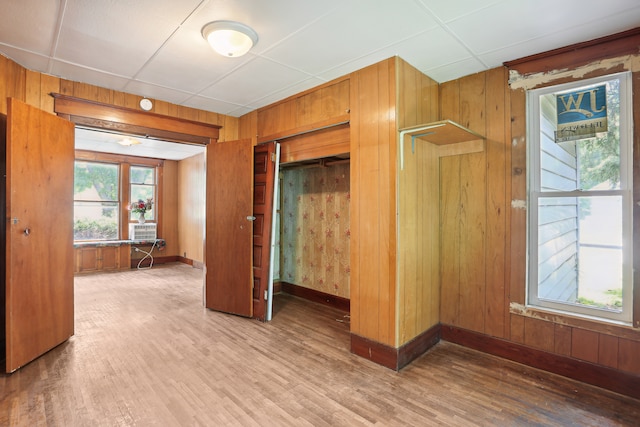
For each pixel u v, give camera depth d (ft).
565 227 8.52
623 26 7.18
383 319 8.75
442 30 7.45
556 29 7.35
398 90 8.60
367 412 6.70
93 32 7.68
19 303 8.31
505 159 9.13
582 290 8.31
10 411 6.62
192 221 23.89
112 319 12.12
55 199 9.53
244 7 6.69
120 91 11.46
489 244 9.45
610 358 7.59
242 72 9.84
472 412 6.73
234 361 8.88
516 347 8.94
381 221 8.80
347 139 10.18
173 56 8.88
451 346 9.98
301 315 12.87
